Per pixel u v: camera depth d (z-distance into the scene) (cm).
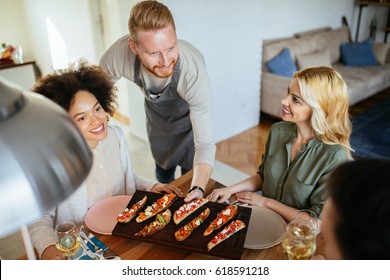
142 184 173
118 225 133
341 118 149
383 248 52
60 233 121
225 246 121
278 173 169
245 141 389
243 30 359
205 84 177
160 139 238
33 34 475
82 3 376
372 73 472
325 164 150
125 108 430
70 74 145
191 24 311
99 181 158
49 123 52
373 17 629
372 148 365
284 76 403
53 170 50
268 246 126
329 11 539
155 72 152
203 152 175
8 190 47
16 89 55
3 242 232
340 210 56
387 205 51
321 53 461
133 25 141
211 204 142
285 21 470
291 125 170
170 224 133
